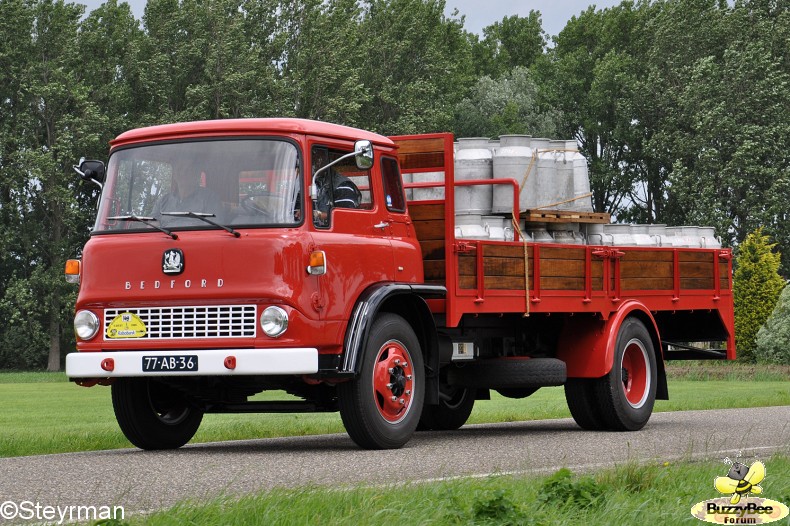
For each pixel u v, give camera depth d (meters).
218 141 12.09
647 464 9.34
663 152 88.25
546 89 102.94
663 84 91.94
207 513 6.67
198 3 88.19
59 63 83.94
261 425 18.14
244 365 11.42
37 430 18.28
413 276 13.23
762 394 28.50
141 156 12.33
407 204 13.92
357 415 12.08
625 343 15.88
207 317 11.67
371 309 12.04
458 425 16.88
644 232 17.17
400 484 8.38
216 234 11.71
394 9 97.19
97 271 12.10
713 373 44.44
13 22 82.94
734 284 57.25
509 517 6.70
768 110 83.25
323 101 85.06
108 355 11.87
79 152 81.69
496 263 14.16
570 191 16.25
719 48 91.88
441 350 13.95
